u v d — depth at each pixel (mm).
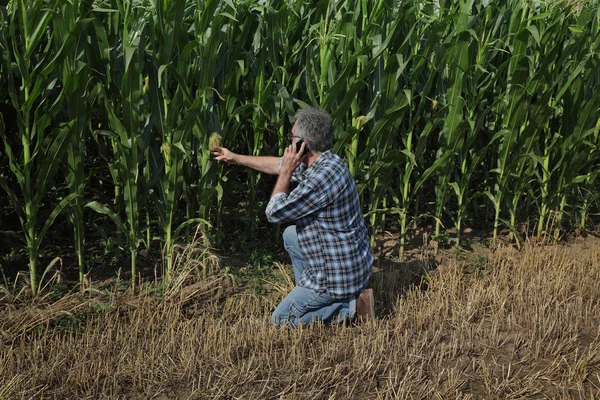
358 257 5379
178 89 5875
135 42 5926
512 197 8258
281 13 6438
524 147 7531
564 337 5590
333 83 6609
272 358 5082
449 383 4762
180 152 6039
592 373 5121
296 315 5488
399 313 5824
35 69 5355
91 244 6918
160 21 5684
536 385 4906
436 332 5535
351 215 5332
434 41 6633
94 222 7141
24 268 6305
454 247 7641
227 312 5750
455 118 6949
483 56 7109
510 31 7363
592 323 5969
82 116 5523
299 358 5012
